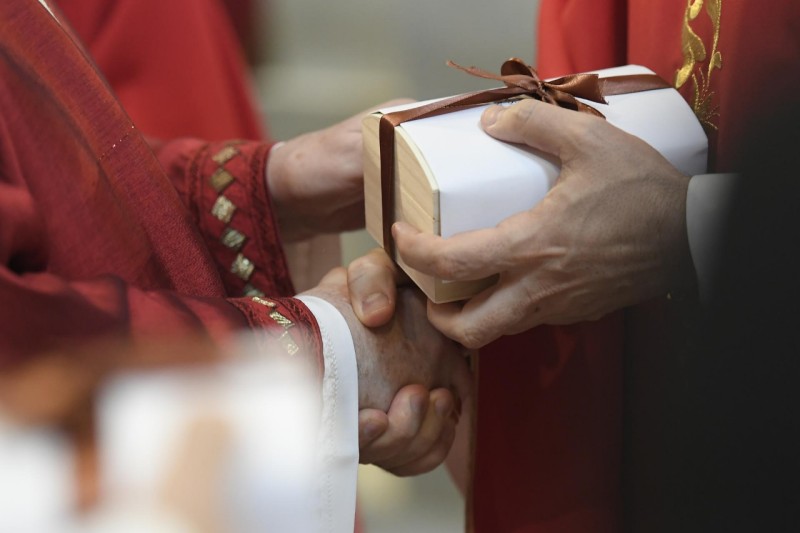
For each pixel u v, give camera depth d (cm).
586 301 185
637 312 192
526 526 204
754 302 170
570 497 201
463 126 185
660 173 182
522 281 184
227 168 205
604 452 199
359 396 189
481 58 392
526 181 183
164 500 154
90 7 220
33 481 151
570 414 200
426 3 425
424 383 192
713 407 173
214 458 162
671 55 192
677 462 183
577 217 182
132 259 186
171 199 189
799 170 169
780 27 181
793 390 170
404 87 388
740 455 172
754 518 172
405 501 269
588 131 182
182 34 221
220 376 164
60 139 184
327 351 185
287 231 208
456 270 183
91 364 163
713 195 178
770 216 170
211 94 223
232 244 205
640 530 194
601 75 190
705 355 173
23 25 185
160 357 165
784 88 171
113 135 187
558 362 200
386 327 191
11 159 180
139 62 221
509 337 202
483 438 205
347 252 298
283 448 164
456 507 264
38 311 175
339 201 204
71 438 158
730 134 179
